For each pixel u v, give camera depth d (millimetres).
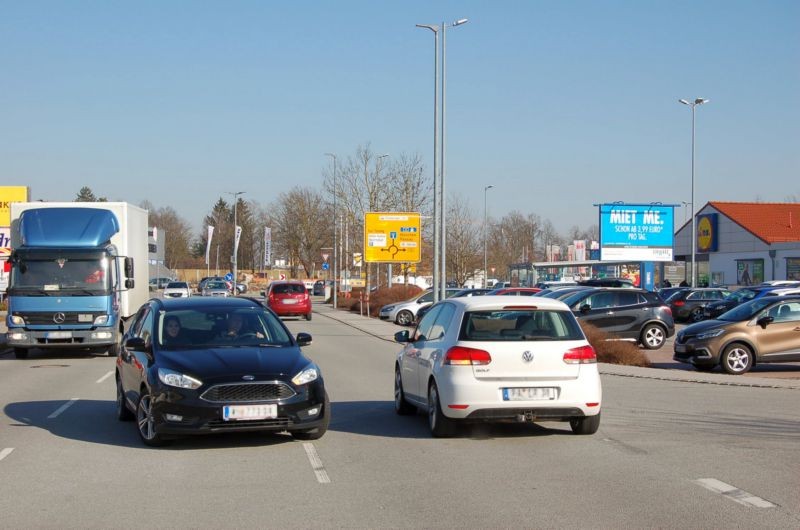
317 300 70500
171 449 9172
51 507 6738
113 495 7125
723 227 53781
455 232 61906
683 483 7477
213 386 8805
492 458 8633
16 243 21281
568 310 9742
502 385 9242
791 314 17922
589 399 9398
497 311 9578
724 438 9773
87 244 19922
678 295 36688
